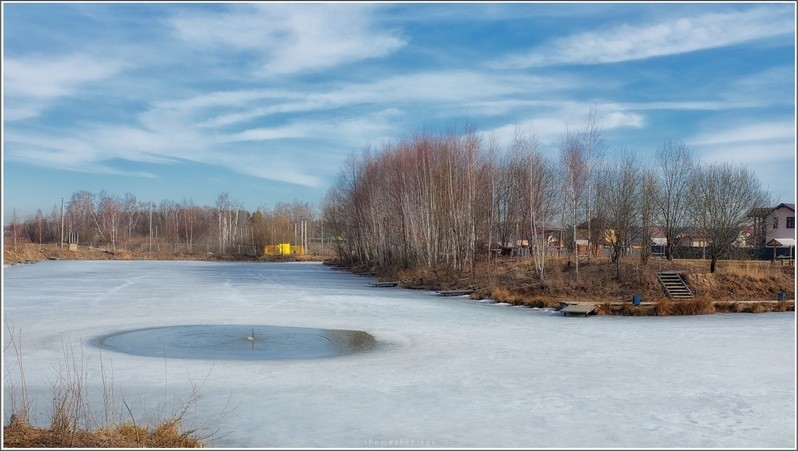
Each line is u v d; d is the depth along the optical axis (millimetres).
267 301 28484
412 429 9039
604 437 8789
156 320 21328
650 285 30531
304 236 115188
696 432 9062
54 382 11672
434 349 16031
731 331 19828
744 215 35688
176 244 107438
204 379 12258
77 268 61188
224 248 101250
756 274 31922
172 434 8266
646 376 12812
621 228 40219
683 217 40250
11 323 20094
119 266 66625
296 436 8664
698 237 42125
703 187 37438
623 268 33156
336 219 74312
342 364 13953
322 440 8492
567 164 37438
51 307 24891
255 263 82000
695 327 20859
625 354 15383
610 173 44469
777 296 29797
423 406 10336
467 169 42906
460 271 40812
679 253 47594
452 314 24062
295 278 47938
